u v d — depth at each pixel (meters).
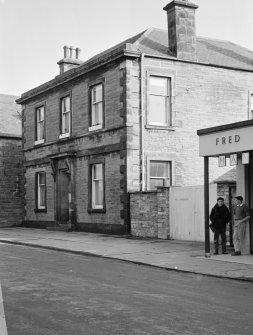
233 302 8.51
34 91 29.19
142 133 21.94
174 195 19.91
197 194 18.98
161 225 20.25
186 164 22.88
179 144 22.77
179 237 19.66
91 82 24.23
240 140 14.09
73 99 25.72
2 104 36.09
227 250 16.22
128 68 21.91
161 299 8.70
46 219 28.33
